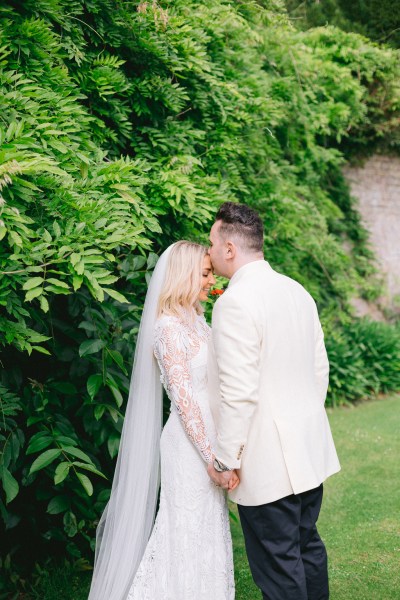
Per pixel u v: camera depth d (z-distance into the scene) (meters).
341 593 2.69
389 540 3.22
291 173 6.37
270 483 1.95
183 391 2.10
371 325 7.71
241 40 4.80
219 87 3.96
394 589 2.71
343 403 6.77
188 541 2.11
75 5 3.10
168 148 3.53
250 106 4.54
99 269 2.15
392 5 7.25
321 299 6.82
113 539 2.27
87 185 2.51
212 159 4.02
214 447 2.13
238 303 1.94
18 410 2.74
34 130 2.31
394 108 7.75
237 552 3.18
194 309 2.36
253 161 4.98
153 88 3.44
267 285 2.06
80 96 2.95
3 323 2.13
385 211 8.66
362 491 3.98
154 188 3.08
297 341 2.07
